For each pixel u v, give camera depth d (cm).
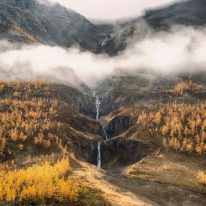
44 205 9006
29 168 11794
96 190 10725
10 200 9038
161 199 12425
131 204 10325
